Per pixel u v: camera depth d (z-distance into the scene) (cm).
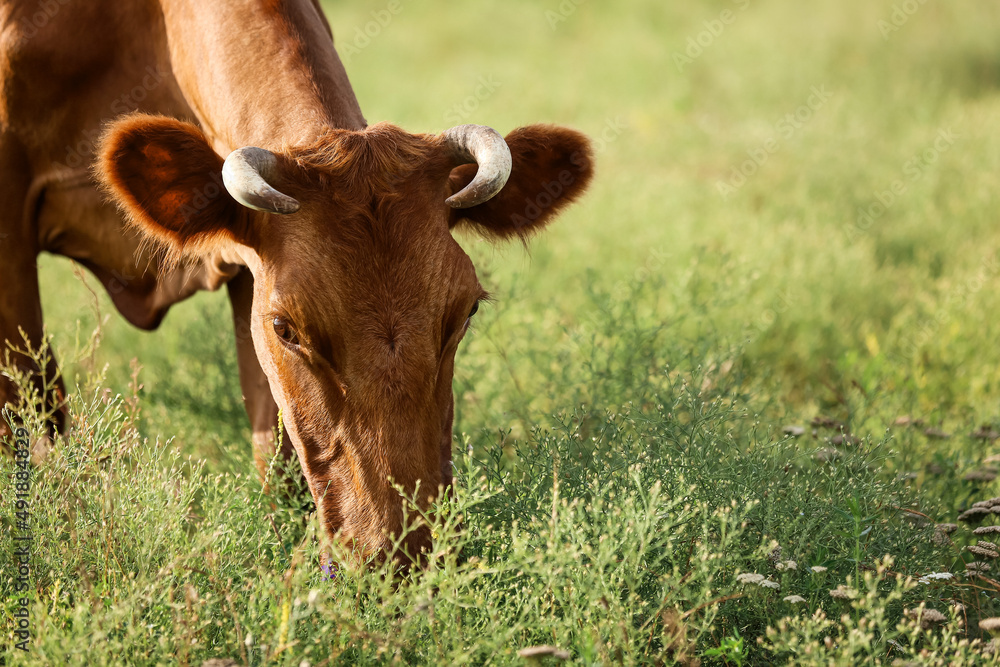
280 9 512
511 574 420
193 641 354
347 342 392
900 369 752
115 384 705
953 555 489
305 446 415
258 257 443
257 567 401
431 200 417
